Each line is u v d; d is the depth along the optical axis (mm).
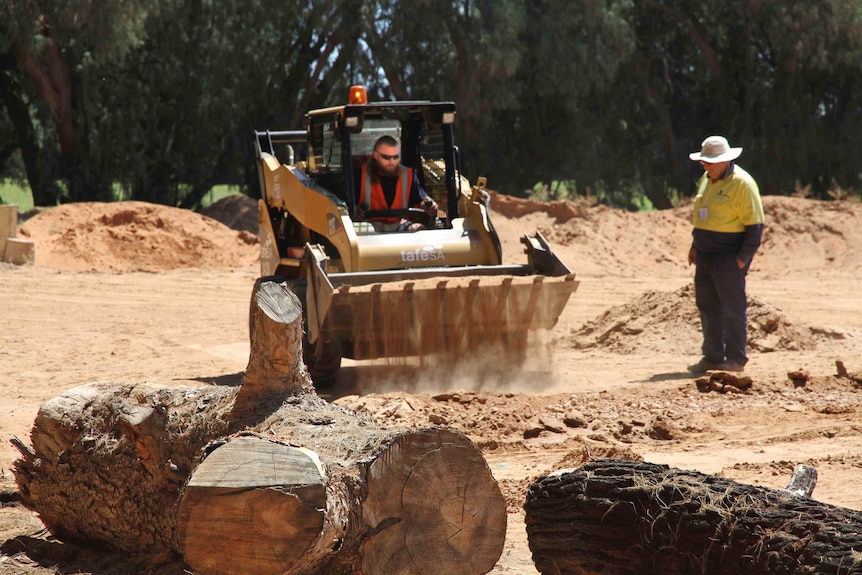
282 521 4301
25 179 60156
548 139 51531
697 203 13422
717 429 9953
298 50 49719
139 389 6309
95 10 40031
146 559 5855
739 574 4320
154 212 34281
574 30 46938
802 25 47250
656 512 4645
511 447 9359
